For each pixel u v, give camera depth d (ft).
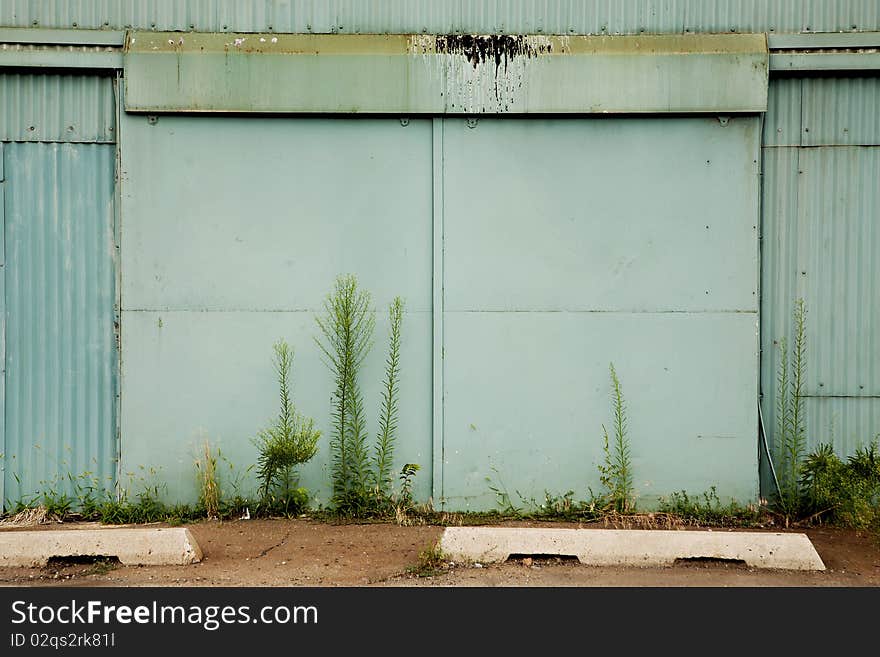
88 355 23.88
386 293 23.81
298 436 23.17
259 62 23.39
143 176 23.62
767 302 23.91
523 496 23.70
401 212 23.80
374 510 23.50
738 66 23.39
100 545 19.94
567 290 23.75
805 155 23.89
